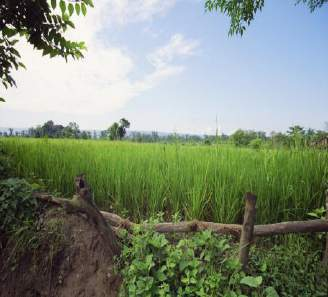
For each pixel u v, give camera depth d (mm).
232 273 2764
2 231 3664
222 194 3982
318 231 3123
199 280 2627
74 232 3557
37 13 4438
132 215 4414
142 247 2932
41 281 3342
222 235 3252
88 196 3018
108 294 3045
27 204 3734
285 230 3117
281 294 2785
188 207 4191
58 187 5035
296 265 3121
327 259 3184
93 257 3332
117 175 4695
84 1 4227
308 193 3943
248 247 2814
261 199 3932
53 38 4789
